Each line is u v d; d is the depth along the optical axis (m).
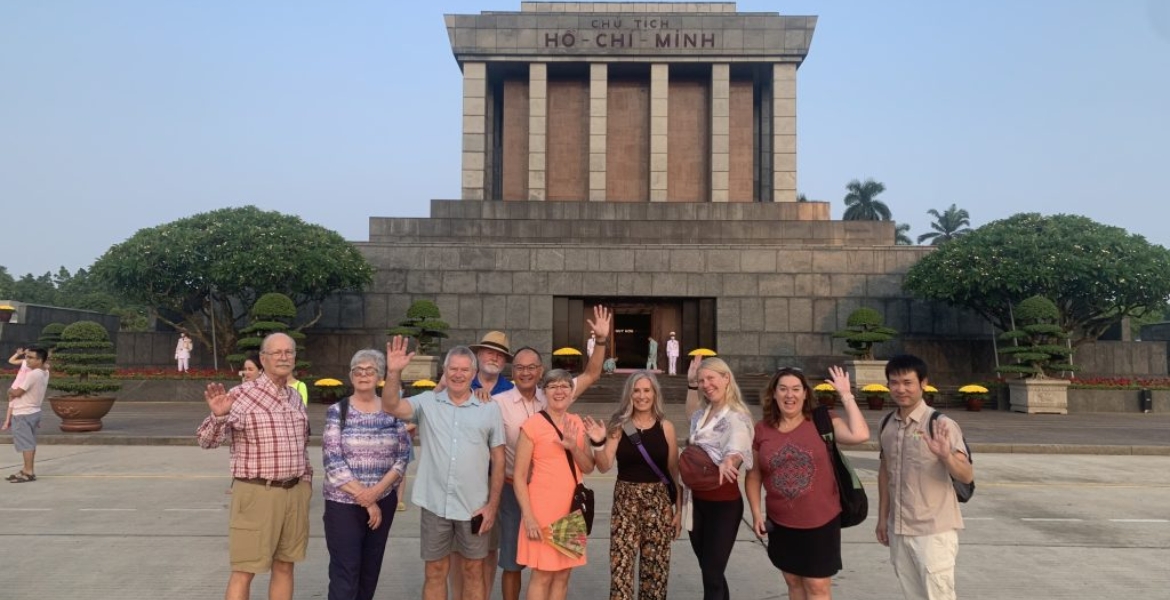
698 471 5.87
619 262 34.22
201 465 14.71
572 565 5.73
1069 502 11.84
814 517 5.59
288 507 5.80
